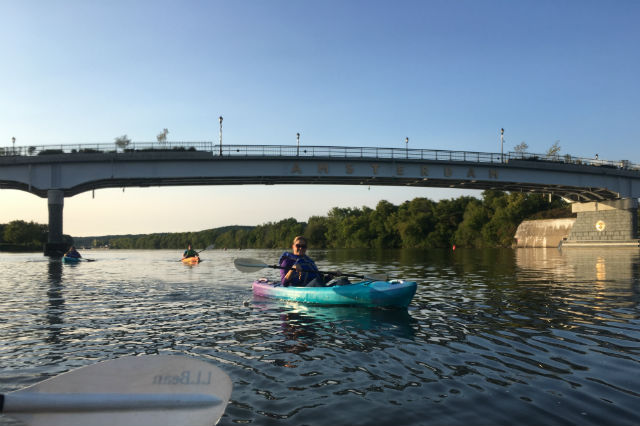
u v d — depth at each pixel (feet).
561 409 10.50
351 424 9.70
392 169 124.57
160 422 7.84
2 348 16.76
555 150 252.42
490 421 9.83
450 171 129.29
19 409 7.42
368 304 25.68
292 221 442.09
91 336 18.70
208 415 7.97
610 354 15.46
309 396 11.46
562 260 82.48
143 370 8.73
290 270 29.73
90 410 7.68
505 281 42.01
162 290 35.55
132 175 110.42
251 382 12.59
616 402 10.91
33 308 26.48
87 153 108.47
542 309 25.05
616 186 149.89
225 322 21.58
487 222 242.37
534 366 14.08
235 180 125.18
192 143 112.78
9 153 107.04
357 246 315.99
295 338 18.13
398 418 10.02
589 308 25.21
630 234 152.66
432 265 73.92
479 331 19.36
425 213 272.10
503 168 134.41
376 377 13.03
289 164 118.83
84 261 97.14
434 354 15.60
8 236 330.95
